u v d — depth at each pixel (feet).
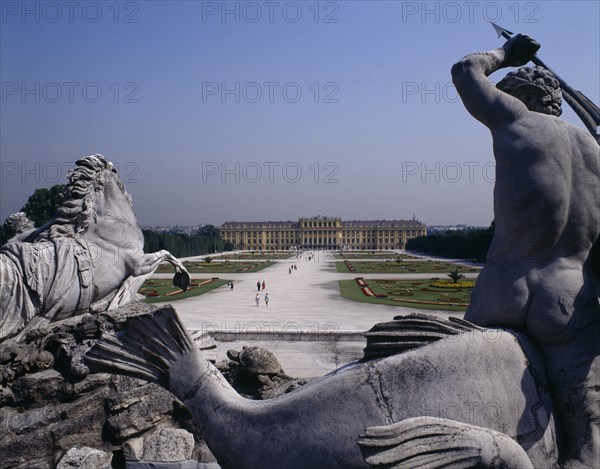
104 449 20.33
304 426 9.26
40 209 117.29
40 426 20.59
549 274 9.76
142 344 10.61
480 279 10.64
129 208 32.68
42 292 27.73
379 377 9.18
